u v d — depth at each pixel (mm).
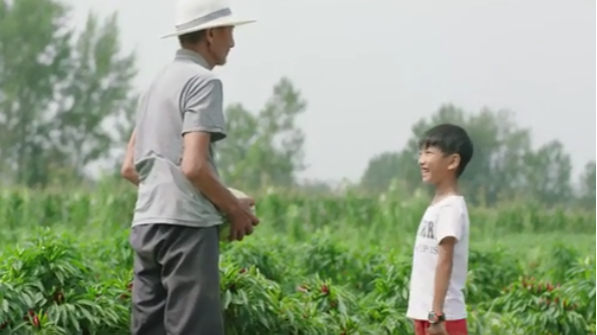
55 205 15078
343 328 8398
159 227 6395
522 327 9859
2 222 14828
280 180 19844
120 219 14859
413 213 15977
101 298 7684
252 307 7750
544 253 13812
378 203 16250
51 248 7938
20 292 7422
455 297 6988
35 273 7773
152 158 6480
